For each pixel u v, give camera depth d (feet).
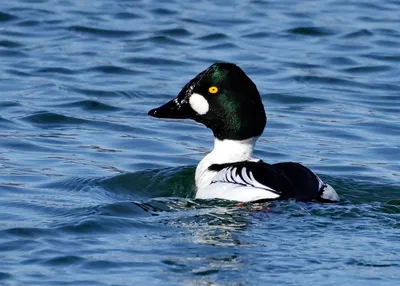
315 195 40.96
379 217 39.58
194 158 51.67
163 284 33.68
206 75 44.75
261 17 79.97
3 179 46.88
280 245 36.60
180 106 45.34
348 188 45.93
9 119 56.95
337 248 36.27
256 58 70.64
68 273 34.53
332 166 50.75
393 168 50.67
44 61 68.90
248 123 44.55
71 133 55.21
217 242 37.22
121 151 52.49
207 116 44.78
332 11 82.12
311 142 54.85
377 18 80.48
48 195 44.75
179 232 38.58
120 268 34.94
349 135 56.08
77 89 63.16
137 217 40.52
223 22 78.54
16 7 80.23
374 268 34.58
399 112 60.75
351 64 69.97
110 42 73.72
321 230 38.14
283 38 75.46
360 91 64.85
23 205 43.04
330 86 65.77
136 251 36.52
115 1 82.89
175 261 35.53
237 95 44.39
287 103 62.23
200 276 34.14
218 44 73.56
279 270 34.47
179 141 54.60
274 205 40.22
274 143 54.49
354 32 76.59
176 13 80.38
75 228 38.93
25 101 60.44
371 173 49.62
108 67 67.77
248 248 36.37
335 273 34.17
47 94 62.08
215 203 41.32
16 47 71.61
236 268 34.83
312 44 74.23
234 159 44.73
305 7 82.99
